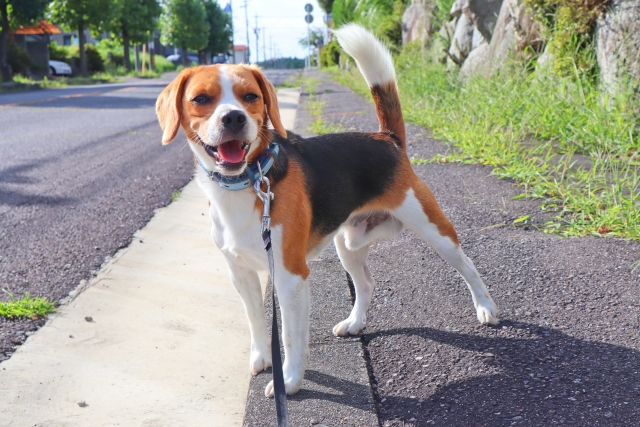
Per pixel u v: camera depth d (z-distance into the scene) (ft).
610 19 22.41
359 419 7.52
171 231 16.33
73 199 19.61
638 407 7.29
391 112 10.93
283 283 8.36
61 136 34.40
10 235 15.96
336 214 9.56
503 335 9.41
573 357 8.58
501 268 11.82
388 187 10.21
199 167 8.79
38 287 12.59
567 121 21.40
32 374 9.35
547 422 7.11
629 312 9.77
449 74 37.47
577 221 13.92
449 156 20.97
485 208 15.44
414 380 8.37
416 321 10.13
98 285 12.69
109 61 167.32
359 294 10.36
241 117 7.83
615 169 17.08
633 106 19.80
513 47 30.19
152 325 11.03
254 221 8.36
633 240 12.72
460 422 7.29
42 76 126.93
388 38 62.49
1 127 39.14
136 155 27.61
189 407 8.55
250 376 9.37
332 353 9.26
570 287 10.80
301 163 9.10
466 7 36.70
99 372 9.45
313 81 81.00
